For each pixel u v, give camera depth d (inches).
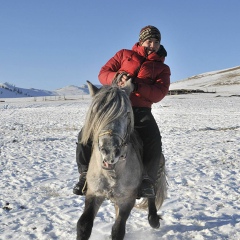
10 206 303.1
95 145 169.8
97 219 266.7
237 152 547.8
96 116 160.7
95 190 179.8
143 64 211.2
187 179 391.2
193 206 295.3
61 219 270.7
